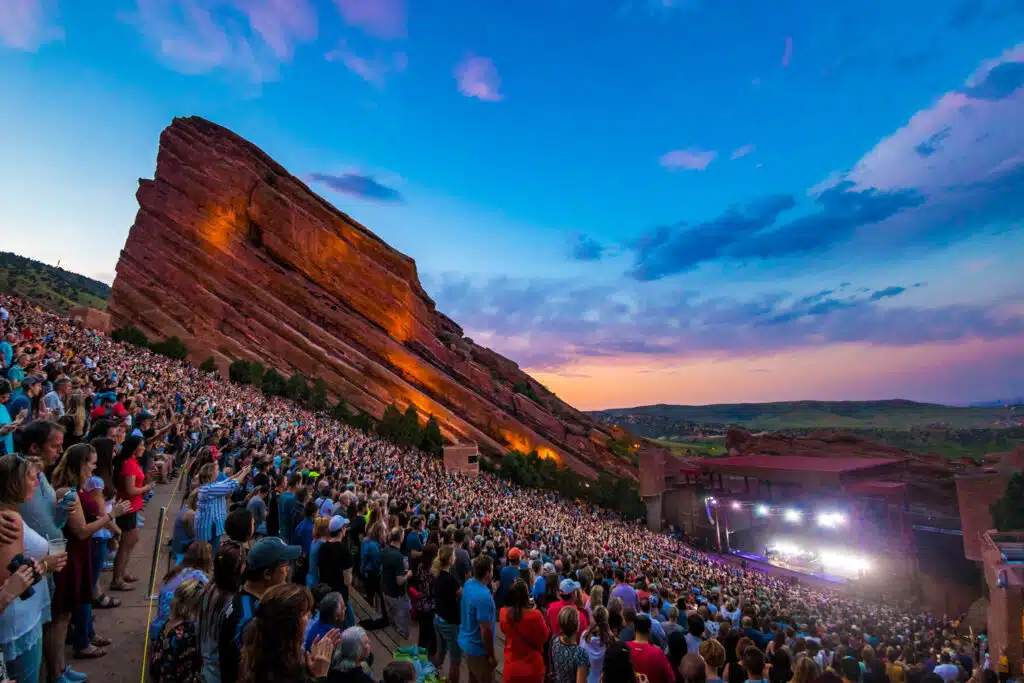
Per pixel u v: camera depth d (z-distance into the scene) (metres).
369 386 104.56
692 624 9.01
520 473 88.50
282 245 113.06
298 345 104.19
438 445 88.12
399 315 119.12
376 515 12.25
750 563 63.41
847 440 117.06
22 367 15.62
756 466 77.50
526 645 7.05
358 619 10.44
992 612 27.62
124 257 106.25
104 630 8.02
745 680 7.20
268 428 35.38
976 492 51.38
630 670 5.63
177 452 20.41
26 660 4.93
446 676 9.23
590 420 148.88
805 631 20.02
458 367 124.38
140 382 30.47
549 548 28.69
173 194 110.06
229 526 6.06
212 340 99.81
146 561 10.99
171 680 4.87
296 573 10.41
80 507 6.43
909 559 54.62
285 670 3.78
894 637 23.98
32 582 4.73
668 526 83.25
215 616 4.88
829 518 65.19
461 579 9.21
